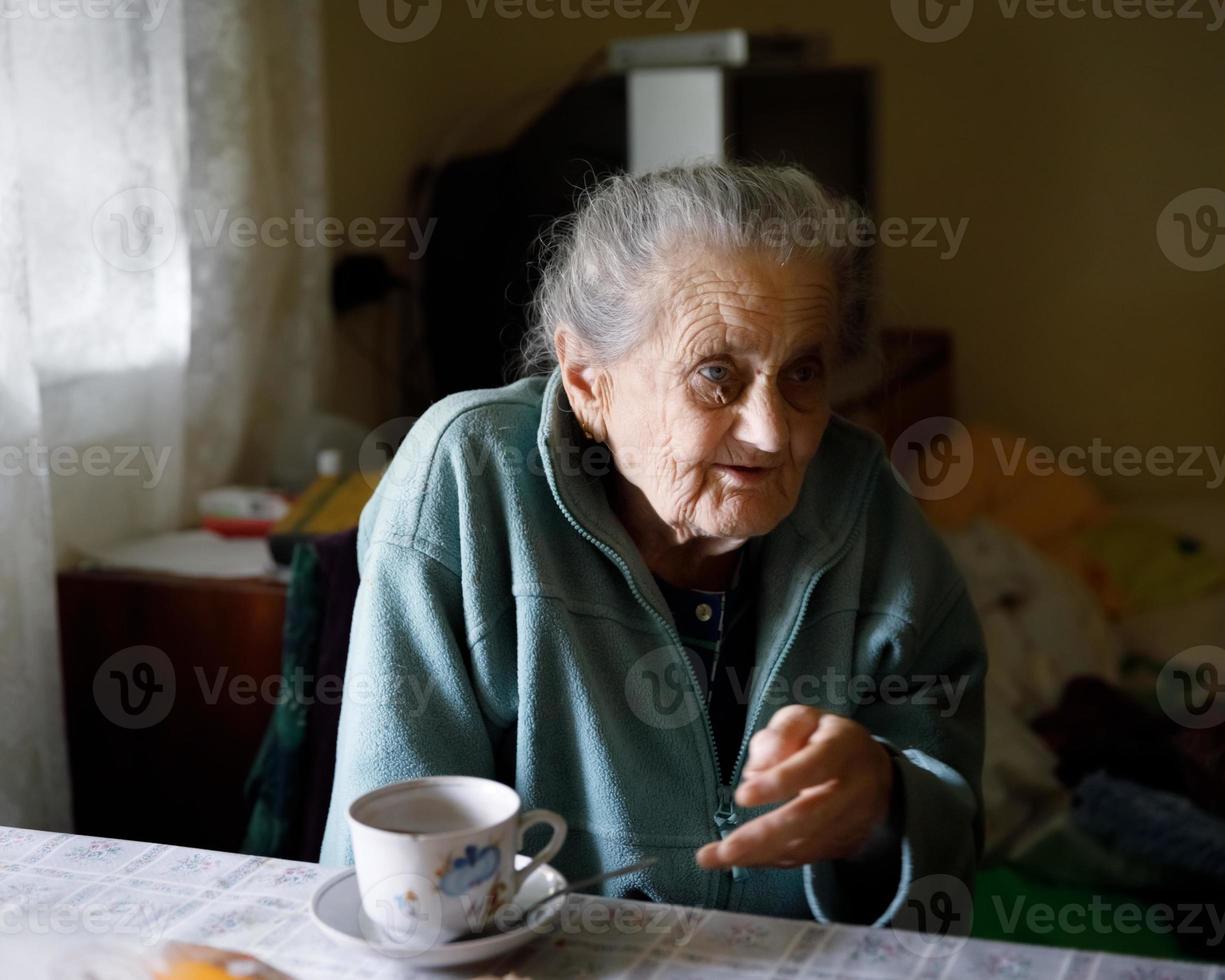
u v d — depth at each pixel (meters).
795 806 0.80
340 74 2.62
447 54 2.99
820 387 1.00
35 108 1.75
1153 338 3.40
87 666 1.83
